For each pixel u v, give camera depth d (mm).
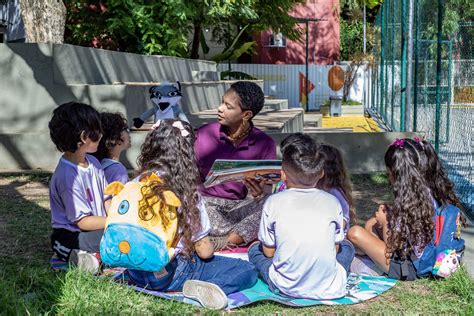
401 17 11914
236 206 5180
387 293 4266
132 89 9562
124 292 4094
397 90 13727
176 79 14297
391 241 4375
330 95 24188
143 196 3938
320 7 24797
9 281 4219
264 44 24609
